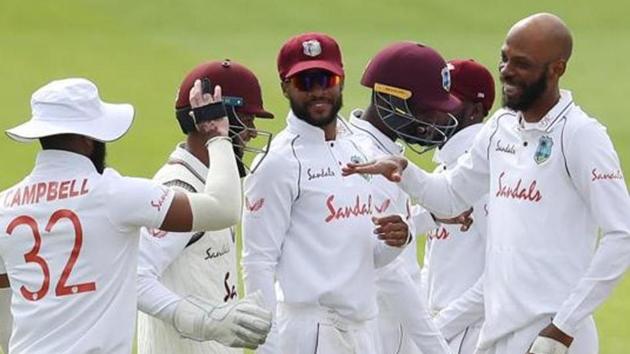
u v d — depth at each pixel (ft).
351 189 88.48
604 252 83.46
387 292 93.86
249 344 76.07
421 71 94.89
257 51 331.57
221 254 82.58
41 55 320.91
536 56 84.74
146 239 78.38
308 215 87.51
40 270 73.72
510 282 86.48
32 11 351.67
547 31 84.89
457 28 366.63
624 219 83.61
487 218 94.68
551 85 85.35
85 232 73.41
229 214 75.51
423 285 106.32
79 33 339.98
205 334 76.28
